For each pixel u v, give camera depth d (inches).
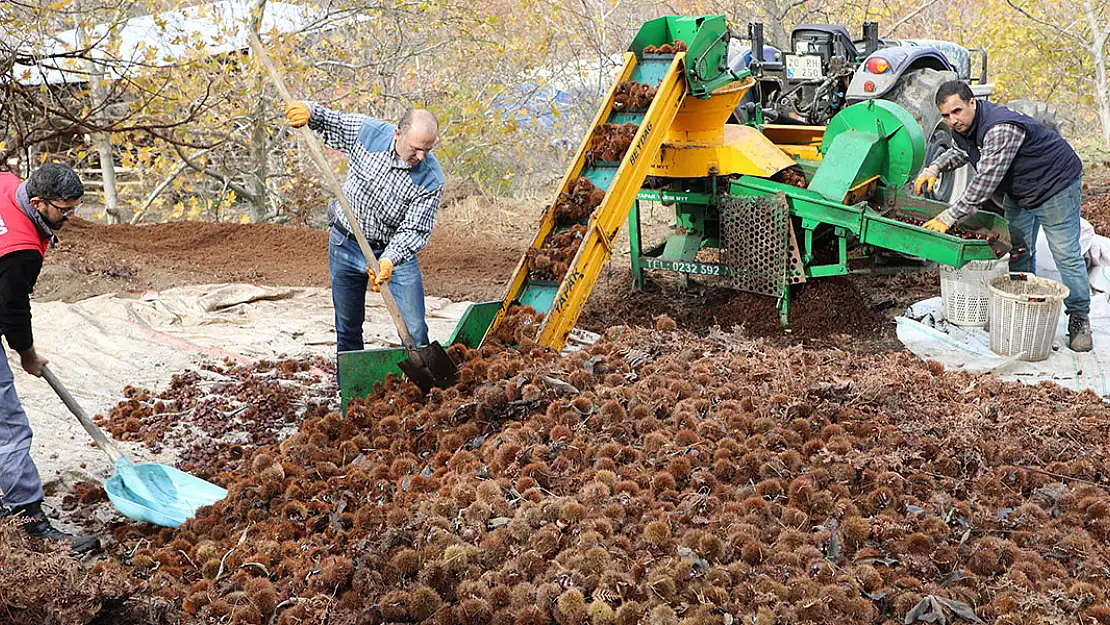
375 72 519.8
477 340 196.4
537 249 214.4
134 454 177.6
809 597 107.0
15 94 310.8
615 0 721.0
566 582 111.4
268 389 212.4
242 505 142.5
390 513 128.0
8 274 131.8
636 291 317.4
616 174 223.8
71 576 107.3
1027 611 107.4
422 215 179.6
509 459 141.8
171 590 119.5
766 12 587.5
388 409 171.5
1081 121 773.3
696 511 125.0
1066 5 689.0
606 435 145.6
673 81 247.1
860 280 315.9
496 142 550.9
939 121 306.8
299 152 565.0
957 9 778.8
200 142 496.4
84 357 230.8
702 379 166.1
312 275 329.4
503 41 565.3
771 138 327.3
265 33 464.4
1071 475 145.1
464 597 111.5
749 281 283.1
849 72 327.3
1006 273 252.2
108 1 388.5
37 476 140.3
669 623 103.0
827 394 161.6
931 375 187.5
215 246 364.2
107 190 541.6
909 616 106.1
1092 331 251.9
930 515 126.4
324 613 111.7
